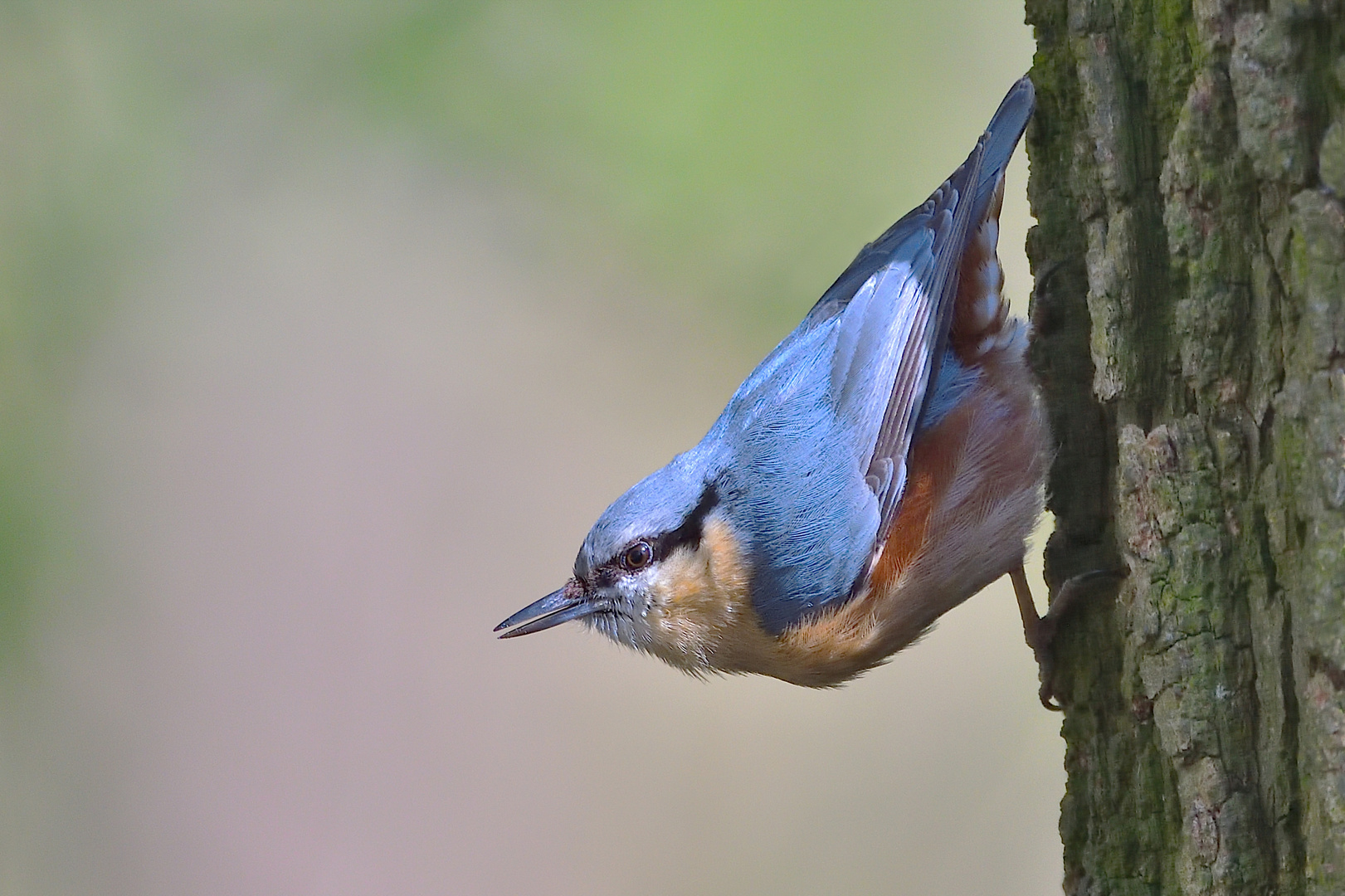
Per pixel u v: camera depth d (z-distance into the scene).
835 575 7.57
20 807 11.32
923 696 11.25
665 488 8.04
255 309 12.38
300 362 12.72
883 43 10.97
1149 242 5.91
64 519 11.41
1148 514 5.67
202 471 12.33
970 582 7.58
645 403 12.47
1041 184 6.94
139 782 11.66
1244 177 5.43
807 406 7.81
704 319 11.73
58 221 11.32
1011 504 7.24
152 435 12.10
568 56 10.77
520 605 12.66
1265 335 5.36
